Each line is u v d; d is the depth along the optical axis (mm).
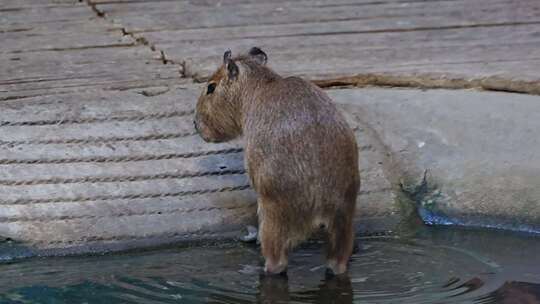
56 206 12953
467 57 16031
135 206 13055
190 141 13625
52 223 12836
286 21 17891
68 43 16703
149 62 15844
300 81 11852
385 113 14297
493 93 14875
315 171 11281
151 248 12859
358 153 12656
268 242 11680
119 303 11367
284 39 16969
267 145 11430
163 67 15594
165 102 14047
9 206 12875
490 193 13445
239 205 13195
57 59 15930
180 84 14820
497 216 13359
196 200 13180
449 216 13461
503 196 13398
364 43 16781
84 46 16578
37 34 17172
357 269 12148
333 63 15742
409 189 13633
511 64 15656
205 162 13469
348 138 11477
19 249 12672
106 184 13172
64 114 13703
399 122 14180
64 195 13031
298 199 11336
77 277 12109
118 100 14023
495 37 17031
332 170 11320
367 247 12805
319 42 16812
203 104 12742
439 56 16094
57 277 12117
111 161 13367
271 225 11594
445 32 17328
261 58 12703
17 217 12812
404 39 16984
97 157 13367
